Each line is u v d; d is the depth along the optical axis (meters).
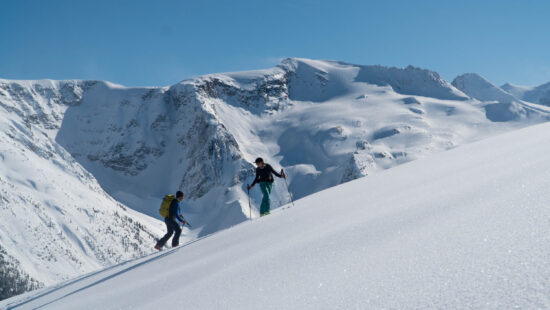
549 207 1.95
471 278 1.43
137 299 3.74
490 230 1.94
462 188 3.36
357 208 4.33
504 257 1.52
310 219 4.72
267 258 3.25
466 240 1.91
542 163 3.26
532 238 1.60
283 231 4.55
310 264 2.58
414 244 2.18
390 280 1.73
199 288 3.06
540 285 1.15
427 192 3.82
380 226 2.96
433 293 1.43
